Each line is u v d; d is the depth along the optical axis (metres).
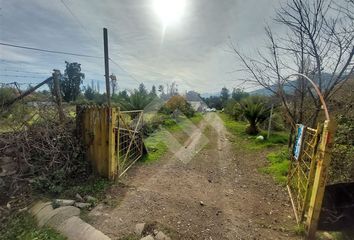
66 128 4.42
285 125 11.37
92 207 3.33
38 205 3.16
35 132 4.02
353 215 2.84
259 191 4.61
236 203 4.02
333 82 5.45
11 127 3.95
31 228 2.68
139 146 6.51
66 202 3.26
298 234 3.05
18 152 3.80
